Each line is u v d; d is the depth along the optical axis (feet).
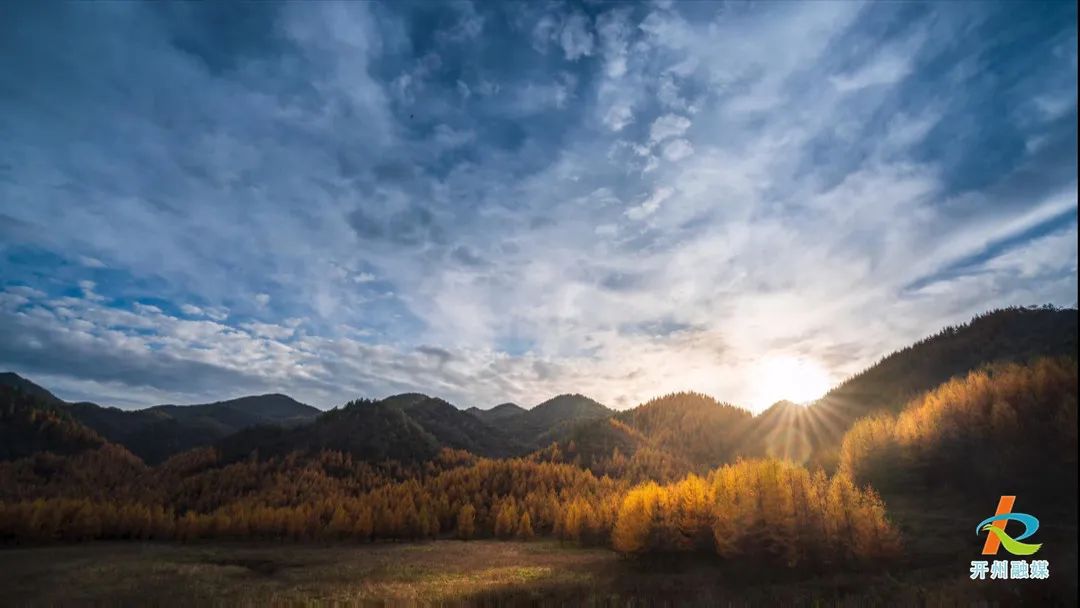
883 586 139.74
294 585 231.71
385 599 189.78
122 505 522.88
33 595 217.15
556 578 224.74
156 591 221.46
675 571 216.54
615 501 387.14
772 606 143.54
